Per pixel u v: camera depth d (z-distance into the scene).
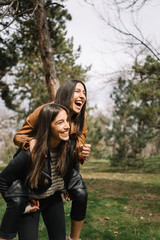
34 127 1.75
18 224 1.73
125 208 5.43
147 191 7.37
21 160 1.61
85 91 1.98
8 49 8.94
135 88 10.84
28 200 1.73
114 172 12.70
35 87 14.85
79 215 1.84
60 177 1.79
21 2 6.84
